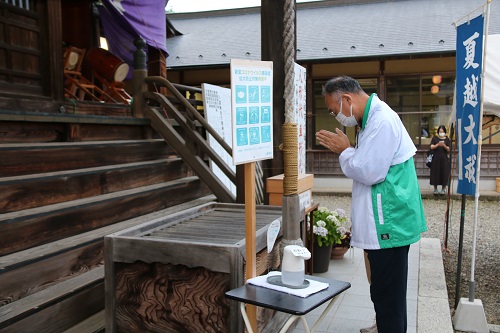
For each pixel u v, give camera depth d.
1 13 4.96
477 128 4.07
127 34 9.02
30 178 3.29
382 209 2.74
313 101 14.47
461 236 4.48
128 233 2.75
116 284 2.64
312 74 14.36
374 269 2.83
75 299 2.86
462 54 4.25
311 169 14.51
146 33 8.56
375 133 2.71
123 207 4.01
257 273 2.77
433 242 6.35
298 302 2.03
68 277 3.10
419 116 13.81
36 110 5.13
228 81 15.20
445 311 3.88
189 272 2.46
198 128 6.47
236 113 2.27
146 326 2.58
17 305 2.60
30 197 3.29
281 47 4.44
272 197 4.15
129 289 2.61
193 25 19.41
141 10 8.45
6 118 3.90
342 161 2.81
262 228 2.91
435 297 4.20
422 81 13.71
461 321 4.05
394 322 2.85
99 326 2.84
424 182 13.75
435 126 13.79
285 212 2.63
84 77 8.55
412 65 13.66
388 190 2.74
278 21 4.40
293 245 2.42
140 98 5.54
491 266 6.30
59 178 3.55
